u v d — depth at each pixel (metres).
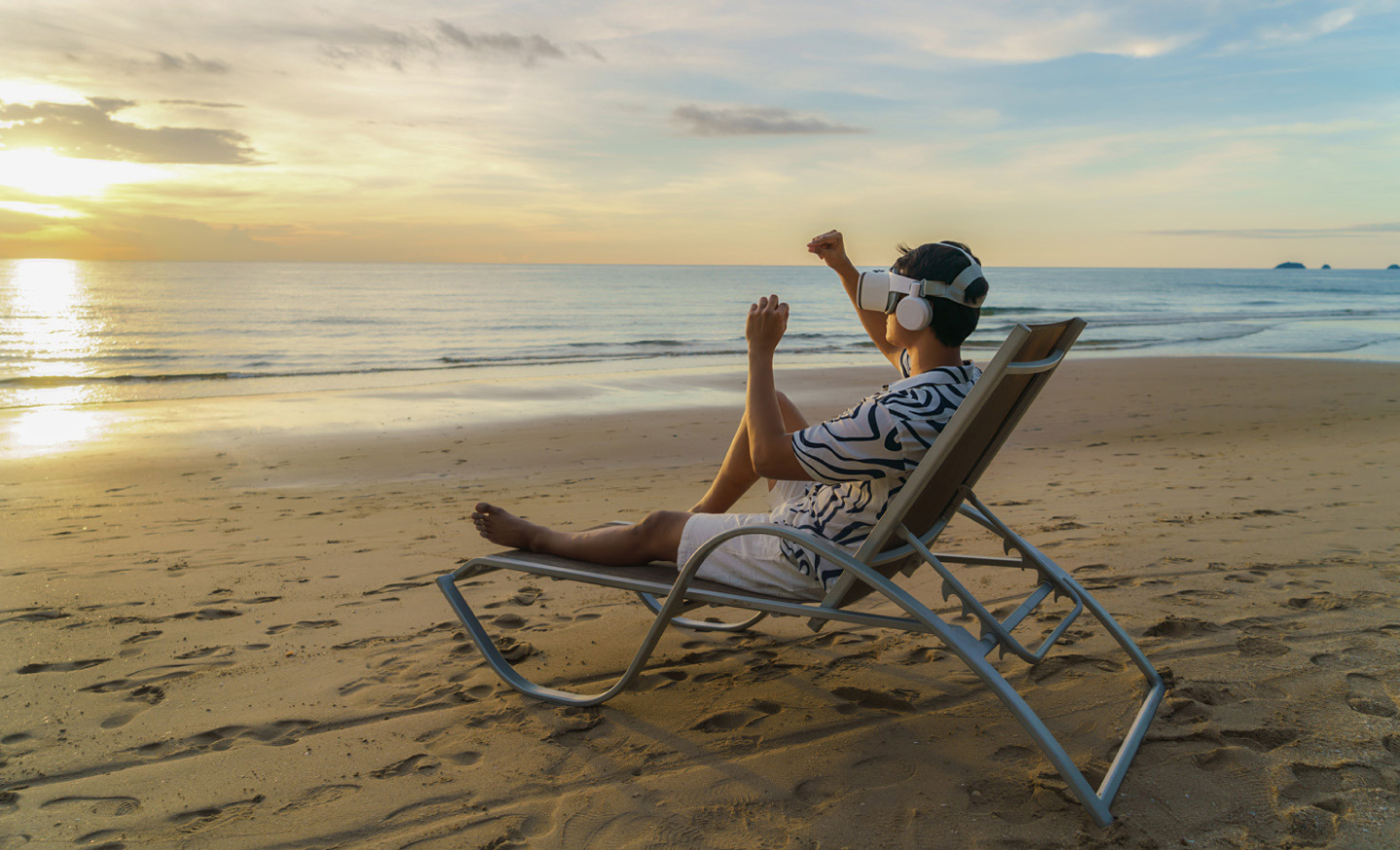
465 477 7.38
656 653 2.90
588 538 2.51
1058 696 2.40
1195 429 9.00
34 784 2.05
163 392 14.52
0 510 6.00
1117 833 1.71
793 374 17.16
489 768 2.09
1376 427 8.62
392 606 3.46
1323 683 2.36
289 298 50.31
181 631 3.16
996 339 27.16
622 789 1.97
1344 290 82.31
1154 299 60.28
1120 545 3.98
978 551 4.00
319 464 8.09
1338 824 1.71
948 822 1.79
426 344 26.53
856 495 2.08
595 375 17.48
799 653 2.86
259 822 1.86
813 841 1.74
